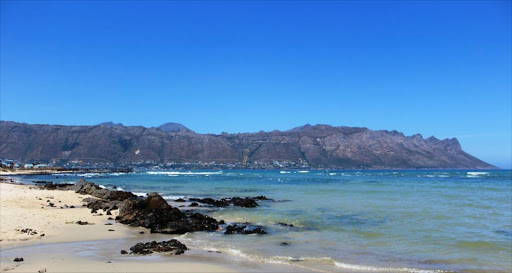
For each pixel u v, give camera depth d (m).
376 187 57.03
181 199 34.81
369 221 22.45
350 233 18.81
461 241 16.81
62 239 16.14
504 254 14.53
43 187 48.41
